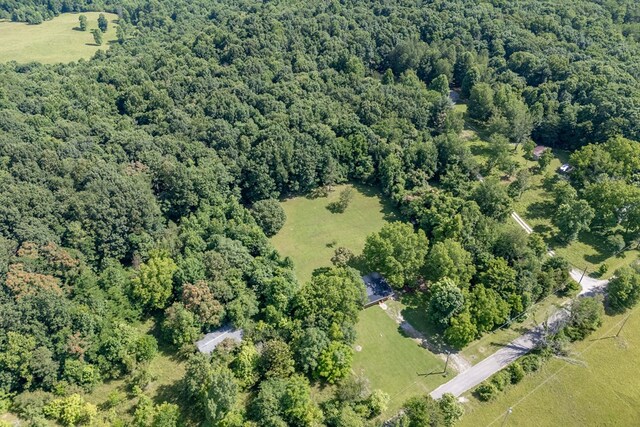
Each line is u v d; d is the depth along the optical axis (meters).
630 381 90.88
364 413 81.88
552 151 156.25
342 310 95.56
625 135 143.38
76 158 118.50
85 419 80.50
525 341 97.69
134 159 123.81
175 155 127.25
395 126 147.38
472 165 137.62
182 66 154.12
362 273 112.00
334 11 181.50
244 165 129.38
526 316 102.44
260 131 135.88
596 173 136.38
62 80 152.00
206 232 114.06
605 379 91.06
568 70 163.00
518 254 107.44
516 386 89.31
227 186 127.38
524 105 157.62
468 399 86.62
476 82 171.50
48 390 83.69
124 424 79.44
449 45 179.75
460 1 192.50
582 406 86.62
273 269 105.50
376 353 94.94
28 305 86.25
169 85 145.38
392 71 179.50
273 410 79.06
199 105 141.12
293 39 165.25
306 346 87.69
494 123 155.75
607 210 123.38
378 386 88.75
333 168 135.38
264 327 92.69
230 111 139.50
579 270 114.12
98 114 137.62
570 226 118.19
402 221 128.88
